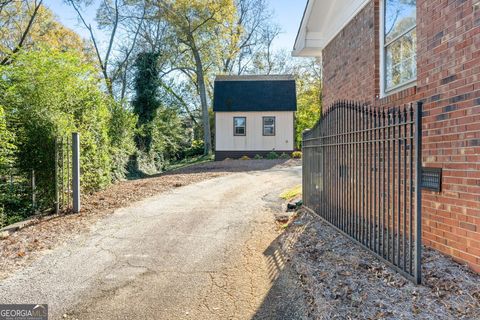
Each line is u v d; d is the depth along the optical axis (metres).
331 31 8.45
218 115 24.52
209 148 27.42
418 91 4.52
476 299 3.07
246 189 10.64
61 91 8.32
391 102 5.28
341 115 5.53
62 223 6.66
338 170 5.64
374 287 3.49
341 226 5.49
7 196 6.71
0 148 6.40
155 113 18.28
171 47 26.05
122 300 3.76
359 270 3.96
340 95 7.84
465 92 3.63
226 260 4.90
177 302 3.72
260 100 24.67
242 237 5.95
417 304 3.09
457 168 3.74
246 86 25.45
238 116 24.52
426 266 3.73
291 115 24.47
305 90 35.16
